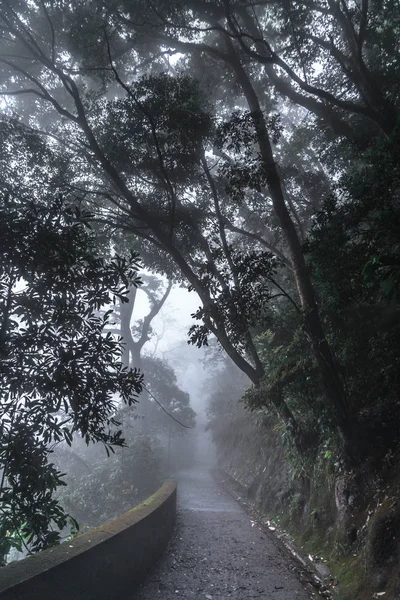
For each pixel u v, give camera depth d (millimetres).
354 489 7004
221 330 9250
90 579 4441
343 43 12422
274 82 13414
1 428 4172
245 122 9492
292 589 5879
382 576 5023
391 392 7891
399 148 5734
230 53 12258
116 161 11547
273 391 8680
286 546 8383
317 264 6441
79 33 11922
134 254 4566
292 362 8609
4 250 3990
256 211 16469
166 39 12648
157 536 7320
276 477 12500
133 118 10703
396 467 6375
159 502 7988
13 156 10766
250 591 5766
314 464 9023
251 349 10164
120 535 5355
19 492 4406
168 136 10914
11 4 12039
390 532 5289
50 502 4684
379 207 5781
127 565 5578
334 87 13531
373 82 10125
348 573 5793
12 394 4113
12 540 4602
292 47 12102
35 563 3869
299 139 16297
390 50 11016
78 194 12383
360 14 10875
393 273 4250
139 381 4586
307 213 16656
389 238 5363
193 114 10281
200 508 13469
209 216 13305
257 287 7605
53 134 12430
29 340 4078
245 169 9516
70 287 4219
